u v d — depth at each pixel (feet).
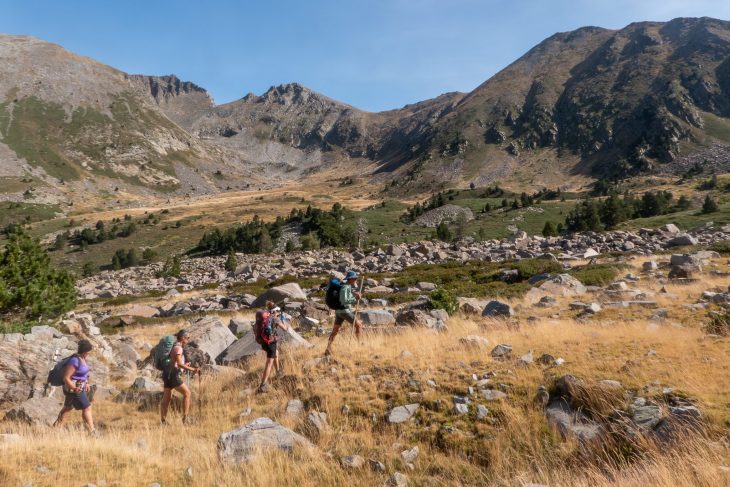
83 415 31.99
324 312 77.82
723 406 22.53
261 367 42.55
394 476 22.52
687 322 40.83
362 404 30.83
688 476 18.29
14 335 43.83
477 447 24.81
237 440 26.17
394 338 43.65
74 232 496.23
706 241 147.54
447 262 150.92
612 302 55.62
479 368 32.94
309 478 23.49
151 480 22.97
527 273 101.40
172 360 34.50
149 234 484.74
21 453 24.58
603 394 25.79
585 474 21.45
